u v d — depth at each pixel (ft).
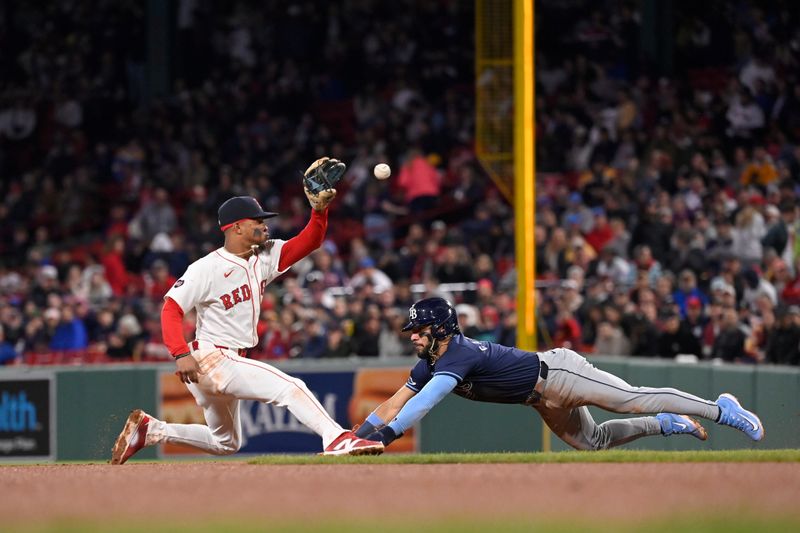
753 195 190.08
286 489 70.95
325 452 88.07
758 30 251.39
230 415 94.63
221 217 90.74
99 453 172.55
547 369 89.92
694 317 163.22
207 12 299.99
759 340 158.10
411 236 207.31
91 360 193.47
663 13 263.90
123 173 267.18
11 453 174.81
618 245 190.49
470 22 279.69
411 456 87.66
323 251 199.21
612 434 96.07
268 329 181.57
